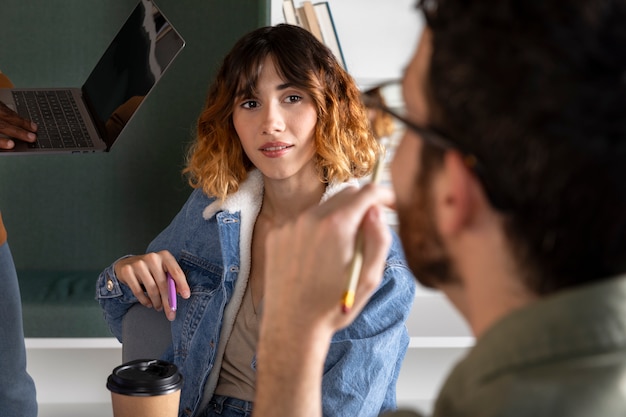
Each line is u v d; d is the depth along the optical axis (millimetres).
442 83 570
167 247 1814
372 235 698
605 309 519
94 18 2811
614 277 540
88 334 2477
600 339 515
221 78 1737
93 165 2861
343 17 2789
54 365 2697
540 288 553
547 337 524
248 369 1630
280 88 1660
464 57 556
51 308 2463
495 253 566
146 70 2033
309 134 1674
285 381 722
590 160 520
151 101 2832
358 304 717
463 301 622
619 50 521
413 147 615
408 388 2885
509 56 537
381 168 746
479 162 556
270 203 1725
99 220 2885
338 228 695
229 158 1740
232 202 1708
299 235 712
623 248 532
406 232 632
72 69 2824
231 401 1632
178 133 2852
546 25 531
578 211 528
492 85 541
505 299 569
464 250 589
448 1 573
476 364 552
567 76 522
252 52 1667
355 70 2812
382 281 1571
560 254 541
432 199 600
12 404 1441
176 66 2811
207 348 1659
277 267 728
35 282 2684
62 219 2875
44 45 2809
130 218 2889
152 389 1212
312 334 712
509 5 543
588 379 502
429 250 615
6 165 2848
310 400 728
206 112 1746
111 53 2348
